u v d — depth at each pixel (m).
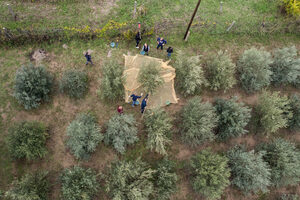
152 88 14.77
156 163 14.31
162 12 18.30
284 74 16.47
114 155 14.18
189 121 13.92
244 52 16.41
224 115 14.35
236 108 14.48
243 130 14.30
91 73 15.77
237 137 15.65
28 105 13.81
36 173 12.97
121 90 14.87
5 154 13.37
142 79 15.02
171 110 15.55
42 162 13.52
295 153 14.46
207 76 16.47
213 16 18.80
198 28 17.88
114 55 16.42
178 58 15.36
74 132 12.86
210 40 17.91
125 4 18.22
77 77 14.32
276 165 14.40
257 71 15.69
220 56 16.06
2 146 13.52
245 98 16.69
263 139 15.97
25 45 15.80
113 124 13.46
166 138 13.83
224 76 15.37
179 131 15.03
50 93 14.80
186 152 14.94
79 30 16.02
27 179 11.98
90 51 16.27
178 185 14.16
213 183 12.80
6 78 14.94
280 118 14.38
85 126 13.12
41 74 14.09
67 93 14.92
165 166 13.45
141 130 14.93
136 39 16.03
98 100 15.15
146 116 14.27
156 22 17.66
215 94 16.41
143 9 17.67
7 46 15.58
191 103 14.62
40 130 13.16
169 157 14.68
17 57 15.52
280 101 15.16
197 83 15.46
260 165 13.44
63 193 12.16
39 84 13.78
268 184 14.10
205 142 15.19
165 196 12.97
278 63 16.55
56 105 14.72
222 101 15.23
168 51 16.03
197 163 13.66
